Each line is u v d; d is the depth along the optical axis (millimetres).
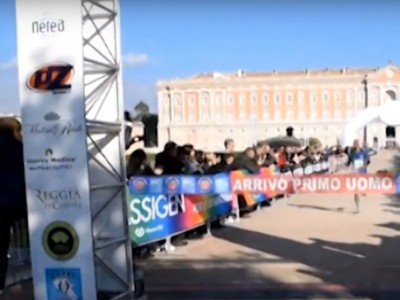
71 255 5551
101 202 6254
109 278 6270
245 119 87875
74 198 5461
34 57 5414
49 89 5395
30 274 7223
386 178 8227
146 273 7699
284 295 6430
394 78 83438
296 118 86750
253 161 12977
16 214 6152
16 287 6797
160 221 9188
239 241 10297
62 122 5398
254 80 88000
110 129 5984
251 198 14797
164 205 9359
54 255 5602
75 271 5559
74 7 5285
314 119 86062
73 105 5359
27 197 5582
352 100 84812
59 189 5488
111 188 6180
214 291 6668
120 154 6188
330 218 13375
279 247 9500
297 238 10414
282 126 86750
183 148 10617
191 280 7250
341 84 85250
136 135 9125
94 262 5527
